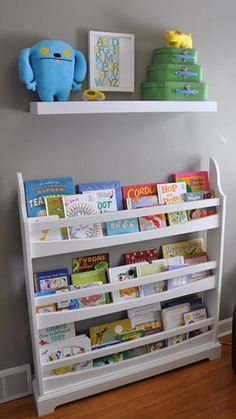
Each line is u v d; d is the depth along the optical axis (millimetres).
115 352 1931
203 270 2049
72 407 1842
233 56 2047
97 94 1678
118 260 1992
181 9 1859
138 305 1926
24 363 1930
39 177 1751
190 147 2055
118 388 1964
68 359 1827
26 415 1802
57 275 1844
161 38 1848
